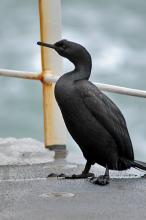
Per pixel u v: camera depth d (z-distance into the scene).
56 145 15.97
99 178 12.28
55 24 16.08
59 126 15.98
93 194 11.34
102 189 11.73
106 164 13.02
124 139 12.99
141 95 15.17
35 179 12.79
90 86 12.90
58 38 16.08
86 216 10.03
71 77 12.95
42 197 11.12
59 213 10.19
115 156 12.95
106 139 12.84
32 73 15.81
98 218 9.94
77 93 12.74
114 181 12.53
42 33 16.06
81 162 14.97
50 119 15.97
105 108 12.81
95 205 10.63
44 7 16.08
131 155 13.16
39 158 15.17
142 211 10.31
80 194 11.34
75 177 12.86
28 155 15.22
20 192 11.49
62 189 11.70
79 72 13.03
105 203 10.76
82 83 12.86
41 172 13.74
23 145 15.80
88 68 13.11
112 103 13.08
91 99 12.74
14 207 10.52
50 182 12.32
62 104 12.85
